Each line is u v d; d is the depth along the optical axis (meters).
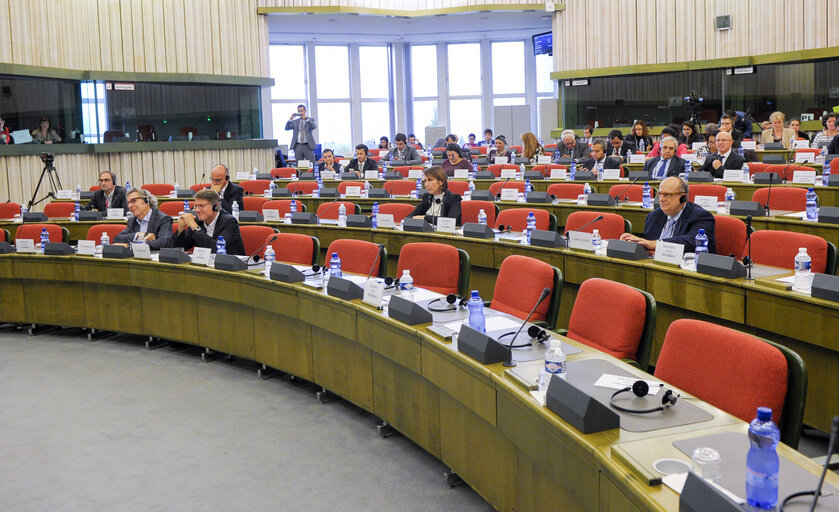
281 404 4.59
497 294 4.07
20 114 12.43
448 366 3.10
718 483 1.83
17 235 7.32
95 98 13.61
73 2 13.34
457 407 3.27
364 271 5.03
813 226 5.51
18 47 12.32
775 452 1.72
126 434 4.18
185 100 14.73
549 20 18.11
